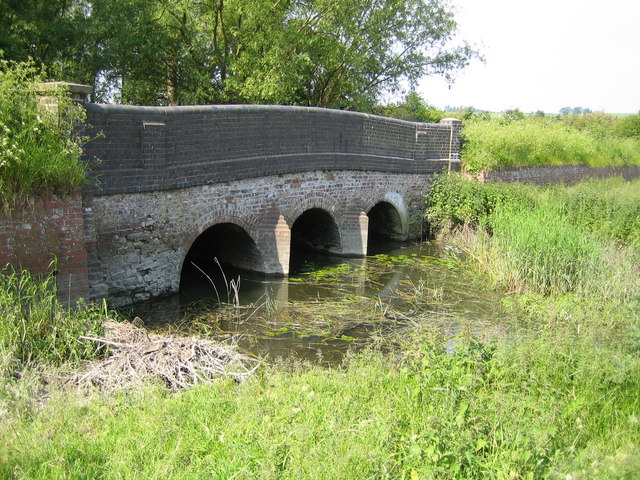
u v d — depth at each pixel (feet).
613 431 17.62
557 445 16.53
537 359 21.97
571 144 89.40
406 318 33.53
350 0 64.85
